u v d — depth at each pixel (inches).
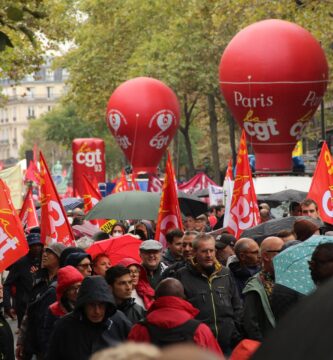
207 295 427.8
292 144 1210.0
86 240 611.2
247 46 1163.9
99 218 781.9
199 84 2299.5
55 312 394.6
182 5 2367.1
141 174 1617.9
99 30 2591.0
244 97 1174.3
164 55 2293.3
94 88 2632.9
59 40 1576.0
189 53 2255.2
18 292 664.4
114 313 334.6
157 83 1625.2
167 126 1616.6
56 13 1556.3
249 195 660.1
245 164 659.4
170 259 554.3
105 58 2605.8
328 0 1278.3
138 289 444.1
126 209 779.4
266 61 1155.3
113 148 4446.4
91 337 331.3
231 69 1176.8
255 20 1352.1
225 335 426.0
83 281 331.9
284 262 367.9
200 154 3789.4
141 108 1593.3
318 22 1289.4
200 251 430.3
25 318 445.1
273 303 362.6
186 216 934.4
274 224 585.0
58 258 483.5
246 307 390.0
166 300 307.3
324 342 76.8
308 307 78.9
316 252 312.2
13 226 530.9
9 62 1546.5
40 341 424.2
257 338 387.2
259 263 478.9
